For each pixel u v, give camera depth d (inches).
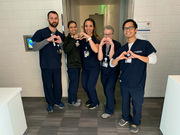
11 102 59.9
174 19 96.2
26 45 104.7
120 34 150.4
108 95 84.7
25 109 100.0
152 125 80.9
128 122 83.5
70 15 134.6
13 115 61.7
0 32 103.2
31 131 77.6
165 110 68.9
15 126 63.5
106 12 257.8
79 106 102.6
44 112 96.0
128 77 68.9
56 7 96.5
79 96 118.8
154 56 64.4
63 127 80.5
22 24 101.0
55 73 91.8
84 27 83.6
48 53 85.9
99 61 89.6
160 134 74.0
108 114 88.7
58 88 96.4
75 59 89.5
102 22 306.2
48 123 84.2
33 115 92.6
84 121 85.4
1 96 58.5
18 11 98.3
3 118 54.1
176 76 64.6
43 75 90.3
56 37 80.4
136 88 69.1
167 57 103.9
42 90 116.9
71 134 74.9
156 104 103.4
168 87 65.7
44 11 97.7
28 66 110.9
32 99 114.7
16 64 110.6
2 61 110.0
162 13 95.6
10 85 116.0
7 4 97.2
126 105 77.0
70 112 95.2
